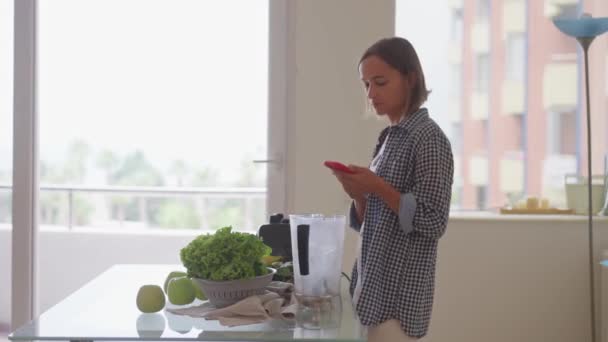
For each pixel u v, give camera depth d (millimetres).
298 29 3186
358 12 3174
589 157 2900
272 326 1428
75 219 3812
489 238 3158
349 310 1577
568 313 3170
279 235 2000
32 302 3297
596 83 3361
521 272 3164
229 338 1345
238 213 3678
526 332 3172
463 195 3385
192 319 1498
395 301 1693
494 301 3164
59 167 3428
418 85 1747
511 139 3371
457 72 3361
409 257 1692
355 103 3186
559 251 3160
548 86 3365
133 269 2133
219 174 3352
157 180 3467
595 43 3355
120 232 3973
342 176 1651
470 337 3168
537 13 3352
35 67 3260
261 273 1600
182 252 1599
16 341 1355
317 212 3209
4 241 3342
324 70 3188
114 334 1377
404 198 1622
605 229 3154
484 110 3365
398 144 1735
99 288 1830
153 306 1543
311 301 1586
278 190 3242
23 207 3268
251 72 3273
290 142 3232
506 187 3379
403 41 1750
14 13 3229
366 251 1766
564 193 3367
